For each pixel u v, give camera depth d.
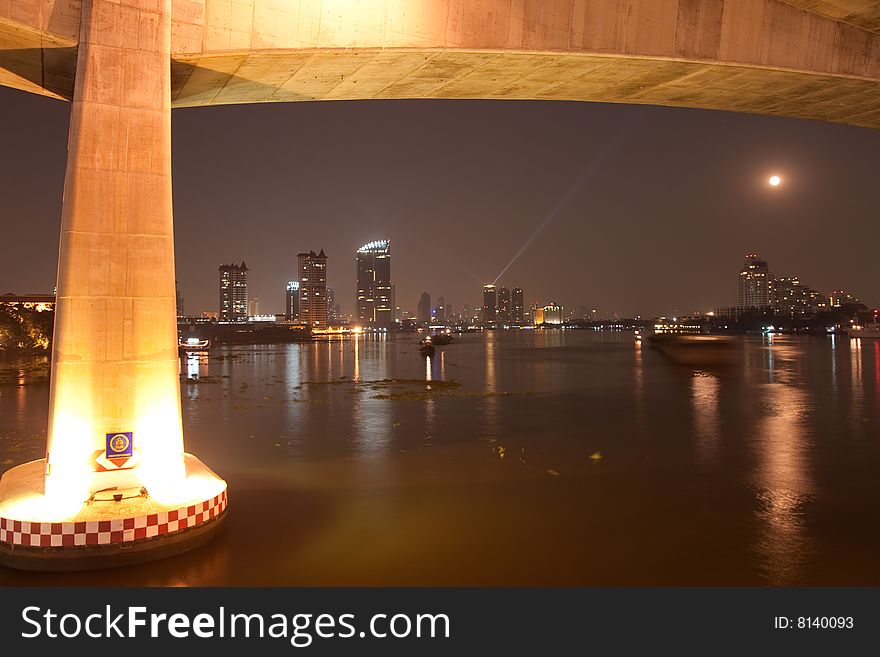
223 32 9.05
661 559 7.11
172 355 7.67
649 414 20.09
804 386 29.83
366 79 11.09
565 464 12.34
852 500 9.60
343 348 96.62
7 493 7.38
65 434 7.20
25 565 6.67
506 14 10.67
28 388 26.78
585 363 52.16
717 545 7.57
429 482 10.86
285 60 9.64
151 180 7.66
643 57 11.52
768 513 8.91
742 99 14.02
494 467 12.06
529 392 27.64
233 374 39.34
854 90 13.62
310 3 9.53
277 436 15.75
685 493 10.07
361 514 8.88
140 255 7.56
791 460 12.69
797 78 12.89
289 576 6.66
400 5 10.03
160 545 7.04
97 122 7.50
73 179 7.37
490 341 142.38
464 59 10.76
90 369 7.29
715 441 14.95
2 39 7.99
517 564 6.98
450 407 22.12
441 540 7.77
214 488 7.85
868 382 31.80
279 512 8.96
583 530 8.16
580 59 11.31
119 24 7.67
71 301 7.27
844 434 15.95
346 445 14.45
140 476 7.40
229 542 7.65
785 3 12.57
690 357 60.72
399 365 49.84
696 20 11.91
